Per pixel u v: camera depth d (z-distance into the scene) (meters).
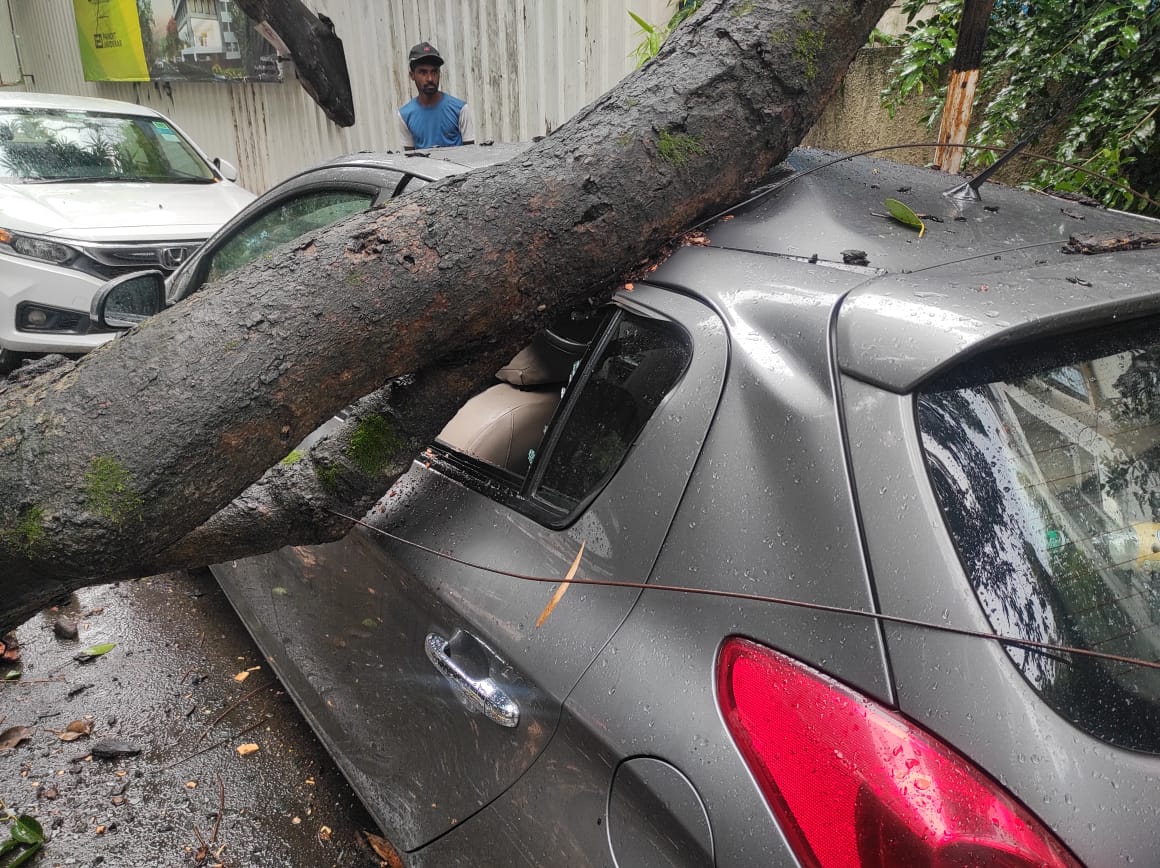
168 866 2.14
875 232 1.62
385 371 1.62
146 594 3.35
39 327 5.10
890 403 1.20
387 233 1.60
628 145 1.70
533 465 1.69
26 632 3.11
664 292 1.62
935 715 1.04
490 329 1.68
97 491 1.42
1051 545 1.16
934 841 0.97
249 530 1.74
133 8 9.37
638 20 4.44
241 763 2.48
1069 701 1.04
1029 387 1.26
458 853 1.70
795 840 1.08
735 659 1.21
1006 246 1.59
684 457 1.39
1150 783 0.99
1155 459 1.29
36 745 2.54
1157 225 1.89
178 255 5.39
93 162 6.11
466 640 1.61
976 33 3.08
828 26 1.86
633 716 1.27
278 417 1.52
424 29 6.80
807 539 1.20
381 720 1.96
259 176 9.14
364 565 1.96
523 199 1.64
